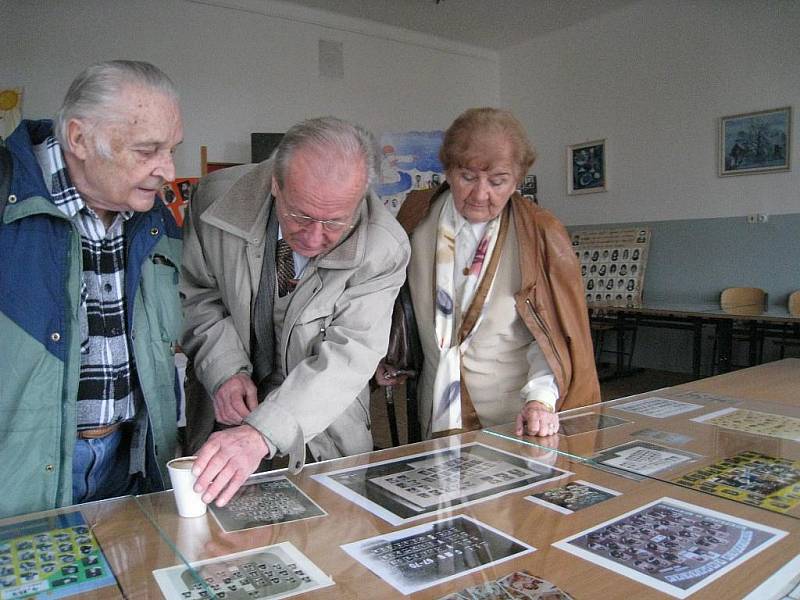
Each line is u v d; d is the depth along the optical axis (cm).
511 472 104
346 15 585
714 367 514
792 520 84
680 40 546
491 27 628
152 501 93
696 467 106
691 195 550
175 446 122
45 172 99
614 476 102
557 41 643
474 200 147
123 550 76
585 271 615
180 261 123
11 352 95
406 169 621
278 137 524
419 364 167
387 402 171
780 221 496
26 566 72
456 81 674
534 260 154
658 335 580
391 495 94
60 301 99
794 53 480
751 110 506
